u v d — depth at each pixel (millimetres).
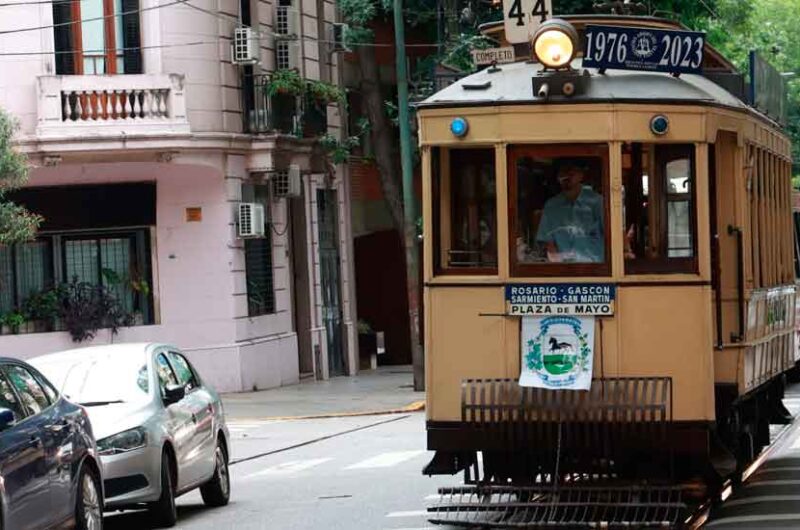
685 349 27156
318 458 47594
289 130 76625
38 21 68062
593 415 26984
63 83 67688
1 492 23969
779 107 37281
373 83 87875
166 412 33625
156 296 72750
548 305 27328
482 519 29234
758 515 30328
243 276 74062
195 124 70875
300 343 83188
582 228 27359
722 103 28250
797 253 55562
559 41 27375
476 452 28062
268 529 31672
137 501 31922
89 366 34656
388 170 88062
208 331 72938
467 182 27844
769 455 40594
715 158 28469
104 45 69688
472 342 27578
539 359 27297
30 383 27250
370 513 33281
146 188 72250
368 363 92750
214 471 36500
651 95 27438
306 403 69000
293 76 75688
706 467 27734
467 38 76812
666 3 88688
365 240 96938
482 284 27516
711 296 27359
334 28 84688
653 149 27594
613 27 27750
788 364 37031
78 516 27438
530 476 28062
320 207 85438
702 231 27328
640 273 27250
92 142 67500
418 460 45125
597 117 27219
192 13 71062
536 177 27500
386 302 96938
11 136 60625
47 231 71250
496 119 27484
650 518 27109
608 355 27203
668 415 27000
